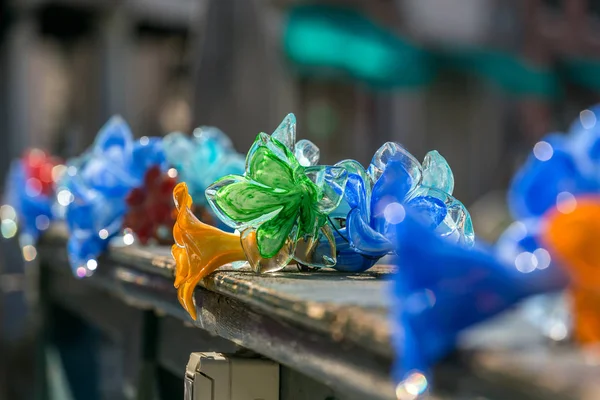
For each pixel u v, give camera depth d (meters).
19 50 6.68
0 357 4.46
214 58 4.16
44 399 3.12
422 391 0.64
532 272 0.63
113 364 3.25
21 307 4.53
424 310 0.63
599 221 0.63
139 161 1.91
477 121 8.28
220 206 1.21
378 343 0.69
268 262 1.22
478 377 0.59
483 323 0.64
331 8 6.84
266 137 1.23
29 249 3.10
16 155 6.68
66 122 6.92
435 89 8.19
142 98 7.16
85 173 1.96
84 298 2.55
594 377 0.53
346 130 7.82
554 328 0.65
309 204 1.23
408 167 1.24
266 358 1.20
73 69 6.96
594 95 8.57
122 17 6.88
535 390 0.54
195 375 1.17
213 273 1.21
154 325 1.82
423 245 0.64
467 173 8.34
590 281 0.63
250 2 4.24
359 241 1.24
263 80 4.22
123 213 1.93
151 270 1.52
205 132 1.92
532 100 8.16
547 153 0.74
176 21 7.12
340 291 0.94
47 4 6.65
